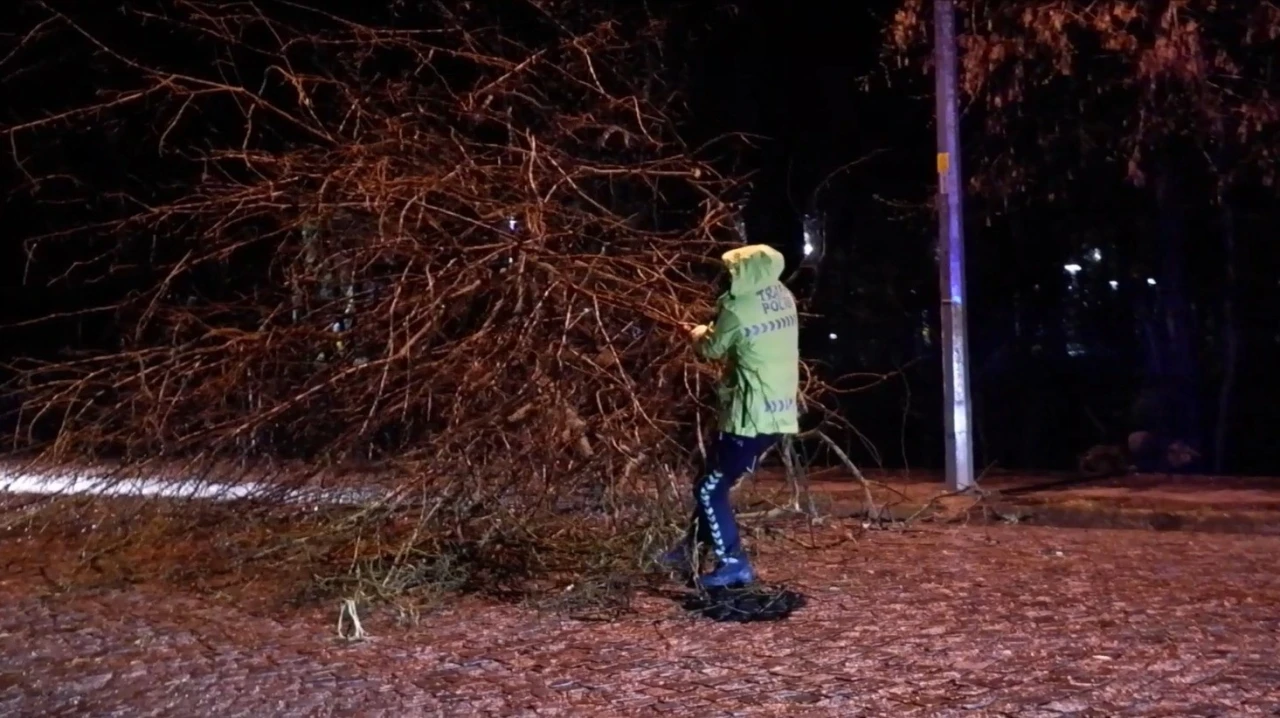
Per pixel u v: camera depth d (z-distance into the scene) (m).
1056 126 13.50
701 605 7.53
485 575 8.35
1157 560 8.53
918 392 18.08
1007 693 5.87
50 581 8.65
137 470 8.96
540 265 7.84
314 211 8.61
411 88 10.15
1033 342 18.89
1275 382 17.58
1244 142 12.27
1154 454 14.05
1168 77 11.84
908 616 7.19
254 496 8.91
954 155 11.18
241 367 8.55
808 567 8.47
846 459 9.98
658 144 9.43
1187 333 15.66
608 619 7.33
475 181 8.82
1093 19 11.93
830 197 17.33
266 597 8.07
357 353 8.55
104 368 9.12
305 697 6.13
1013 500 10.47
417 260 8.30
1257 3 11.60
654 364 8.28
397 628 7.32
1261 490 10.86
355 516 8.44
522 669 6.46
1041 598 7.50
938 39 11.22
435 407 8.62
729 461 7.30
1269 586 7.70
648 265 8.76
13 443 10.87
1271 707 5.61
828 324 18.33
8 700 6.21
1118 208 15.66
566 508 8.73
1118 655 6.38
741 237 9.49
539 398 7.95
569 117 9.59
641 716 5.73
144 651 7.00
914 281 17.67
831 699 5.86
